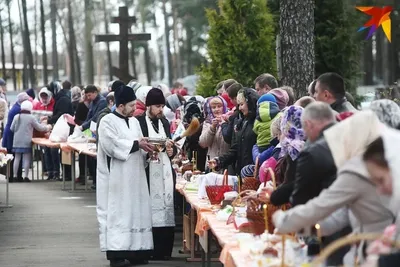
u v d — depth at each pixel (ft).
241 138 44.60
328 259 28.02
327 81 34.17
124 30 114.21
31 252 51.31
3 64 244.42
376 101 30.01
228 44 75.15
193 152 52.31
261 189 32.68
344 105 34.12
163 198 48.01
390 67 210.59
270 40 75.56
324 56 81.35
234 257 28.73
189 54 275.18
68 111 91.66
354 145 25.68
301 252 27.37
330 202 25.41
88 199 74.95
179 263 47.47
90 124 79.97
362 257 25.72
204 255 43.91
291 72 61.26
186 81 193.98
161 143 47.16
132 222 46.88
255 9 75.66
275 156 37.32
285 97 44.75
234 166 46.24
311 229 27.99
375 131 25.66
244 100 44.34
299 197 28.37
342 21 81.46
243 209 36.06
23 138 88.58
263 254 27.50
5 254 50.78
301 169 28.19
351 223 26.68
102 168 47.11
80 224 61.62
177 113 67.10
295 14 61.11
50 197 76.43
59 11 313.73
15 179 89.61
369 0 142.31
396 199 22.86
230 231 33.63
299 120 32.45
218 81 75.51
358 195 25.34
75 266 47.06
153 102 48.06
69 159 81.15
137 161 47.06
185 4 259.80
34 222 62.75
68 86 100.63
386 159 23.13
